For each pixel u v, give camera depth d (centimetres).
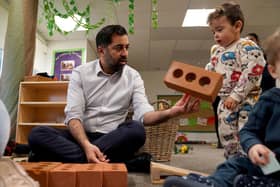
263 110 66
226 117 118
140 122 105
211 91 65
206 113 541
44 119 258
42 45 369
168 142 169
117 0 249
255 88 117
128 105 120
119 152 102
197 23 335
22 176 58
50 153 98
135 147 103
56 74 378
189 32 364
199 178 63
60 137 100
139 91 117
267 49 67
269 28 348
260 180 57
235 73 121
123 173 69
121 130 102
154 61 505
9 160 59
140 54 462
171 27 347
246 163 66
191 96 71
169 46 422
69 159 95
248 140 63
